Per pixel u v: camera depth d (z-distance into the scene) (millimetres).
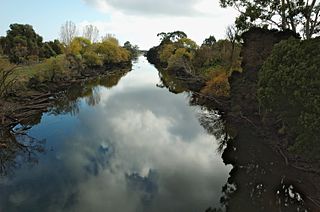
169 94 61438
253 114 30859
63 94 56188
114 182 19906
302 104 18250
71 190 18719
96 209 16172
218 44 66250
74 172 21719
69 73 69750
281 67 20188
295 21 28375
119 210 16094
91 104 49625
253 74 30938
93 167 22672
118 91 65500
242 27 31312
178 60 85312
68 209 16203
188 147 27297
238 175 20750
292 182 19016
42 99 45406
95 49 105062
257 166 21953
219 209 16219
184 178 20469
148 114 42000
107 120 38188
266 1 28234
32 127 34219
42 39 81750
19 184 19750
